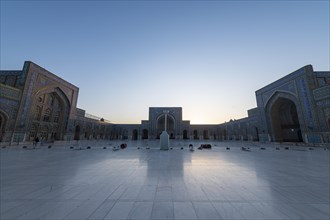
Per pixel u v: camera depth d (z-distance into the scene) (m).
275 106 26.23
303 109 20.31
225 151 13.23
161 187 3.91
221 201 3.10
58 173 5.34
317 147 17.61
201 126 46.88
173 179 4.62
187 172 5.50
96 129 38.53
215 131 47.03
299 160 8.38
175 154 10.95
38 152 12.06
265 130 27.14
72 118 30.11
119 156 9.82
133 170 5.79
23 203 2.97
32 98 22.03
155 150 13.83
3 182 4.31
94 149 14.65
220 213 2.62
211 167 6.38
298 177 4.87
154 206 2.87
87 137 35.22
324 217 2.50
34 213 2.59
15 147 16.47
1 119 18.66
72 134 30.03
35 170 5.80
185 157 9.39
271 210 2.73
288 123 26.66
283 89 23.36
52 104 26.67
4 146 17.47
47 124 25.44
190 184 4.15
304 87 20.22
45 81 24.20
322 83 20.53
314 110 18.97
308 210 2.74
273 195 3.41
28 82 21.41
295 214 2.59
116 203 2.99
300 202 3.06
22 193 3.49
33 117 22.47
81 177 4.83
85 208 2.78
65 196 3.32
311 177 4.88
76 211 2.66
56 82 26.20
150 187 3.90
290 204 2.97
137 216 2.51
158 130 46.34
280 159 8.71
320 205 2.94
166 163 7.30
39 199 3.16
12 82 22.00
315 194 3.48
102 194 3.44
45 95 24.98
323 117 18.03
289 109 26.77
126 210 2.71
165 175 5.08
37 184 4.14
